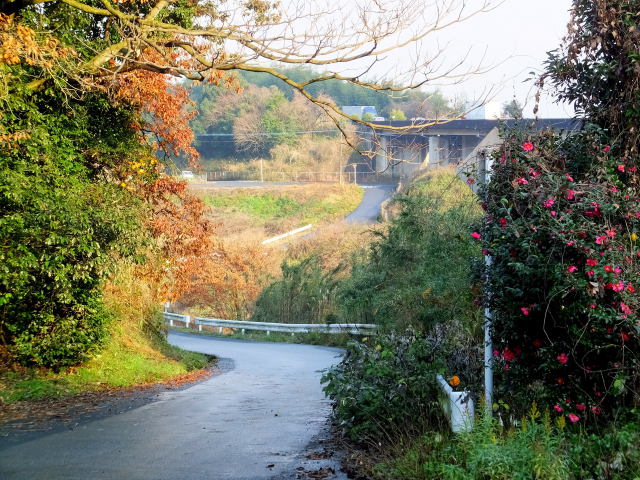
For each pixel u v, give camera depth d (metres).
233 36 13.29
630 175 7.61
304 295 38.62
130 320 23.19
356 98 110.75
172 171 20.59
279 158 98.12
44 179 14.34
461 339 10.78
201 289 44.19
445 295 16.20
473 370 9.44
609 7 7.95
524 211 7.36
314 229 66.12
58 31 15.95
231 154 106.06
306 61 13.56
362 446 9.05
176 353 23.89
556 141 7.96
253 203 76.81
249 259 44.62
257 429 10.67
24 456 8.71
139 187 18.45
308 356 26.17
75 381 16.02
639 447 6.03
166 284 21.25
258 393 15.44
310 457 8.59
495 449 6.30
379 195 77.44
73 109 15.09
